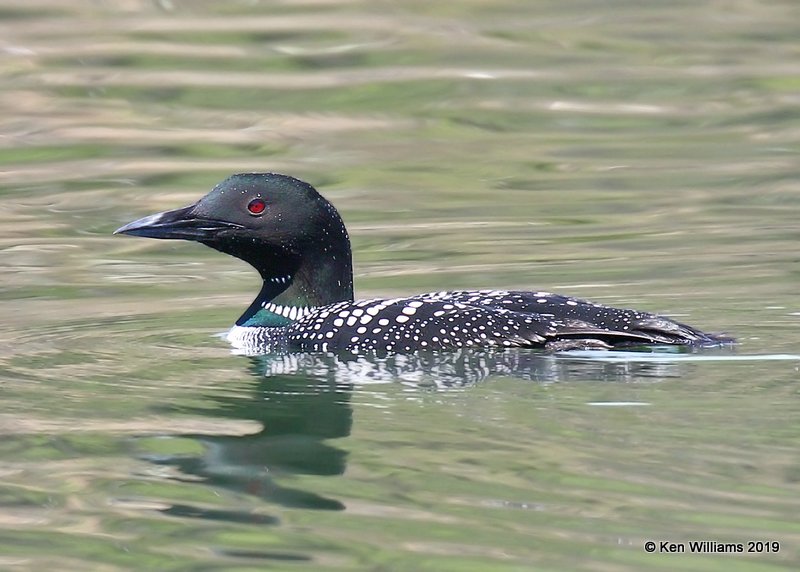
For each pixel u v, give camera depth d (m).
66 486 8.63
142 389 10.53
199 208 11.88
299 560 7.57
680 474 8.30
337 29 22.88
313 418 9.73
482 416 9.47
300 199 11.88
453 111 20.28
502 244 15.33
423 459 8.80
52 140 19.05
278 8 23.81
